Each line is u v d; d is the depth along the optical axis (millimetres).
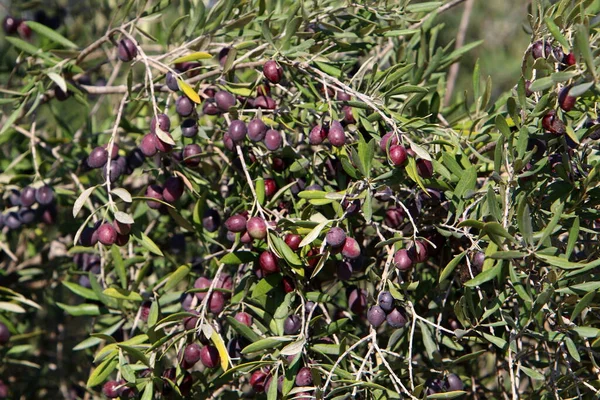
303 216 2561
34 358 2977
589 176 2529
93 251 2770
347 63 2695
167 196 2635
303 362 2574
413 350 2658
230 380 2604
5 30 3008
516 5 5281
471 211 2588
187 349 2574
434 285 2637
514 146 2562
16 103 2797
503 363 2684
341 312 2689
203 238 2670
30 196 2805
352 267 2613
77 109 3252
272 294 2598
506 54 5270
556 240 2572
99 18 3105
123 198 2574
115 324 2725
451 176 2586
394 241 2539
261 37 2729
